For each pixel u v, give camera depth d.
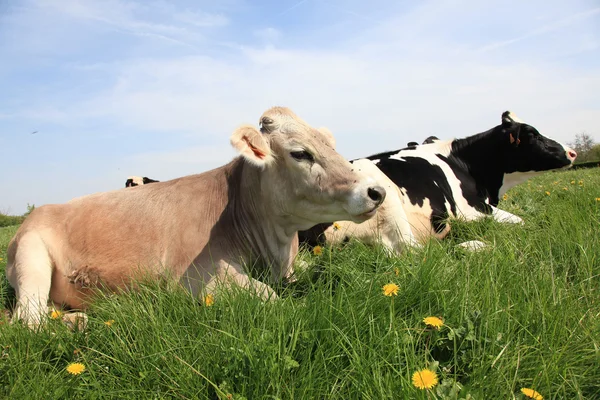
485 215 2.56
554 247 1.79
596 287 1.48
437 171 2.76
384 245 2.07
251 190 1.88
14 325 1.40
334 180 1.71
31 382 1.08
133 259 1.82
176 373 1.09
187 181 2.00
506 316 1.20
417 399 0.92
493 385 0.98
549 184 4.47
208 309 1.34
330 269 1.53
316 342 1.14
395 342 1.10
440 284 1.36
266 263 1.92
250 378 1.02
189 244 1.82
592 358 1.08
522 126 3.07
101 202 1.95
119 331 1.29
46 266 1.80
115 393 1.07
